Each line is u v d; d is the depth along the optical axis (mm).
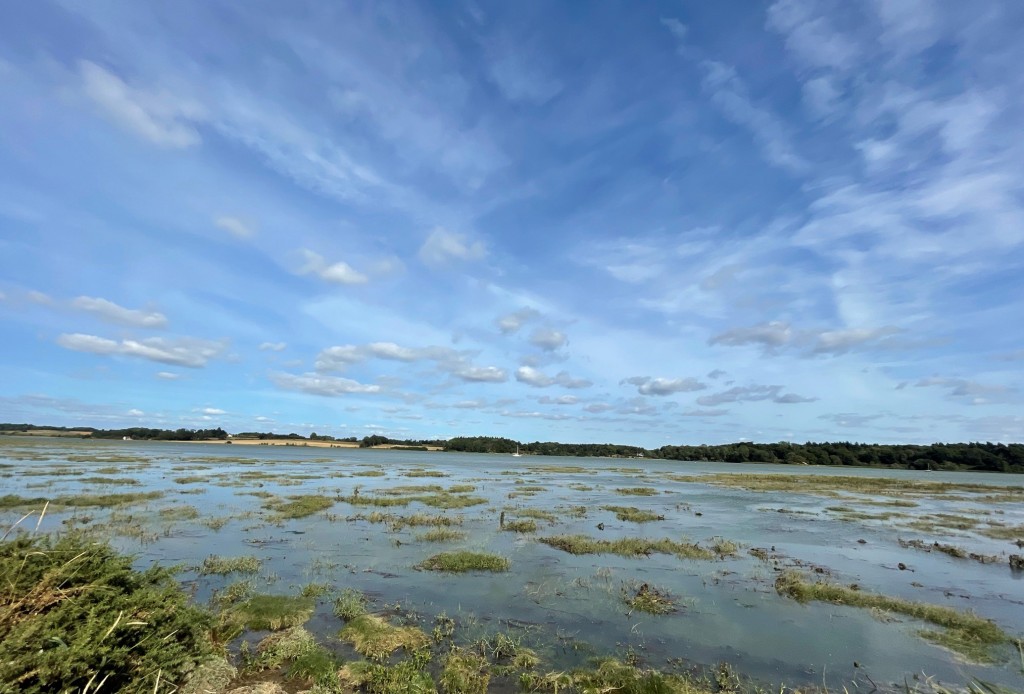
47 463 50531
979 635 11578
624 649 10484
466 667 9203
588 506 32375
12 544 6953
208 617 9016
